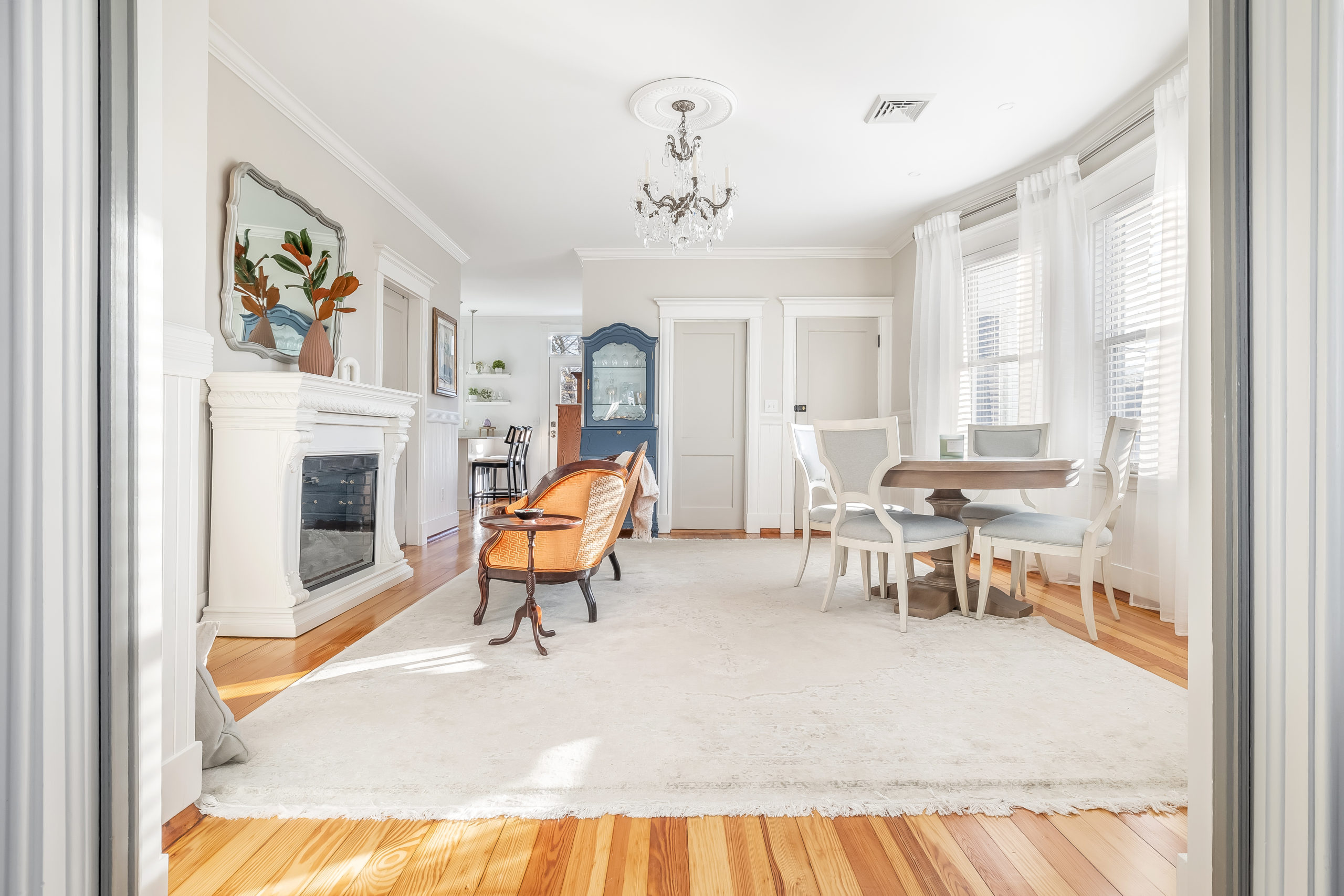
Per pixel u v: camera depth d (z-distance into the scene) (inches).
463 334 386.9
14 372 34.7
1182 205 117.4
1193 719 43.9
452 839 55.5
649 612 127.6
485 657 100.2
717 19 110.0
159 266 46.2
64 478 36.5
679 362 251.3
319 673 93.2
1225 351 38.5
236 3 105.7
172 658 57.2
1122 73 126.8
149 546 44.5
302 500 121.6
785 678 91.2
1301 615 35.0
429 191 188.4
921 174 175.8
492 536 119.2
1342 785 34.0
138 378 40.9
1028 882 50.3
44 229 35.3
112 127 38.4
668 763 67.1
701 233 146.4
